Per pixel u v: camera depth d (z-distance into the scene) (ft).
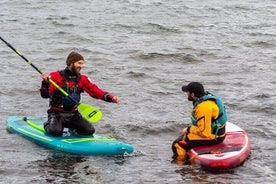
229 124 34.27
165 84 47.52
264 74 51.21
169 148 32.81
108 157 30.99
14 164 29.68
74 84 31.99
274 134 35.29
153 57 56.85
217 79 49.32
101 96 32.07
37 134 33.27
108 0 94.22
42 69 51.57
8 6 86.12
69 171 28.84
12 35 65.98
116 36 66.85
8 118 36.65
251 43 64.28
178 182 27.61
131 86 46.78
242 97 43.50
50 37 65.46
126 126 36.78
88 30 69.92
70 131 33.37
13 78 48.26
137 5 89.76
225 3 93.35
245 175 28.60
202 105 30.25
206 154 29.91
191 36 67.72
